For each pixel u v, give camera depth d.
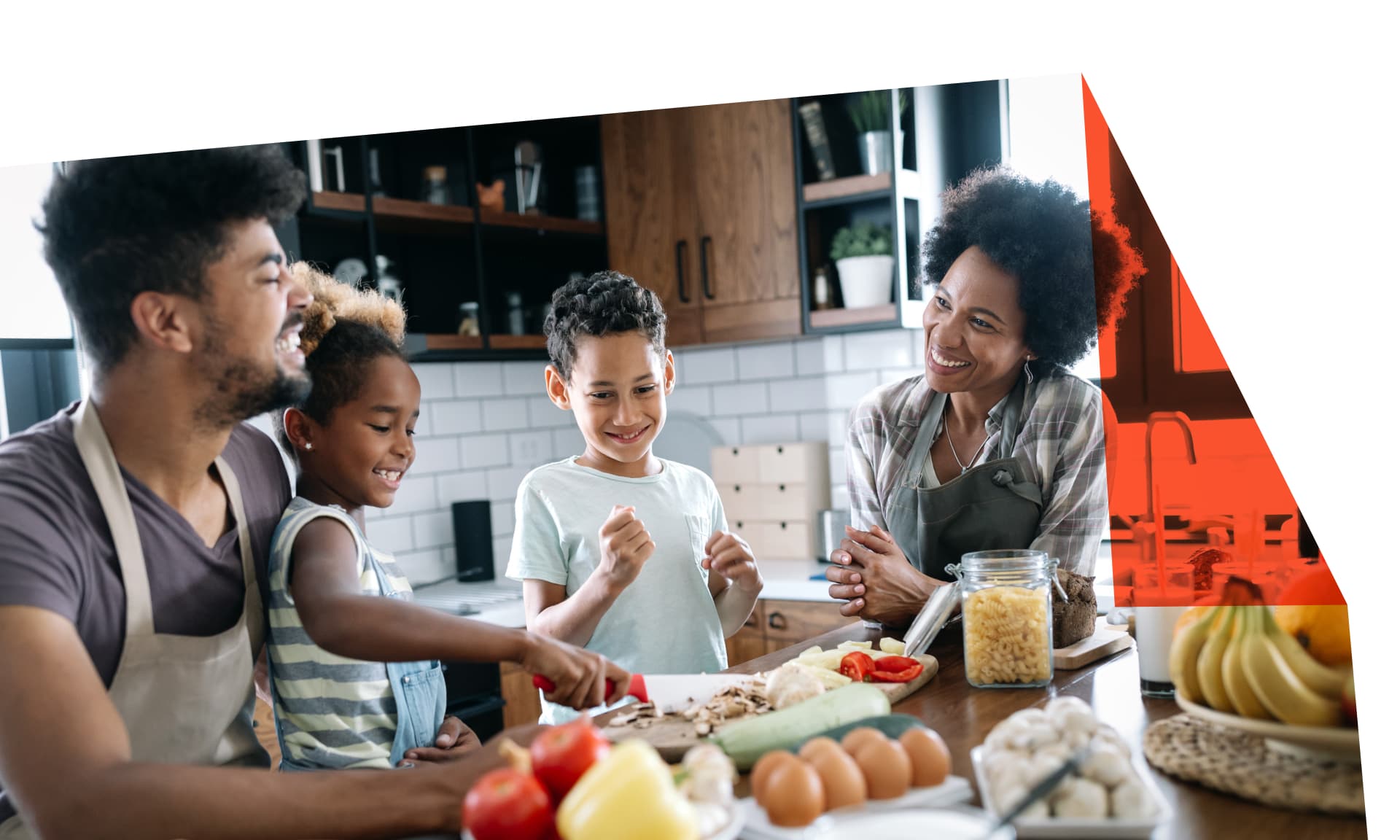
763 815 0.88
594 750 0.83
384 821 0.94
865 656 1.27
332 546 1.18
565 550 1.70
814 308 2.75
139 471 1.12
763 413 3.21
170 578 1.12
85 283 1.11
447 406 2.91
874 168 2.55
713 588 1.75
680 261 2.93
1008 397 1.73
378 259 2.62
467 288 2.94
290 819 0.93
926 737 0.92
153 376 1.12
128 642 1.09
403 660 1.04
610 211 3.04
